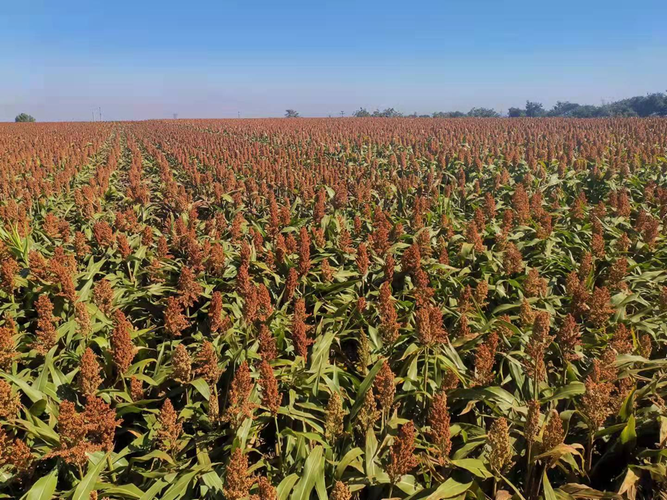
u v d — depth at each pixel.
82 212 12.07
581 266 7.20
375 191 15.26
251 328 5.89
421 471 3.99
